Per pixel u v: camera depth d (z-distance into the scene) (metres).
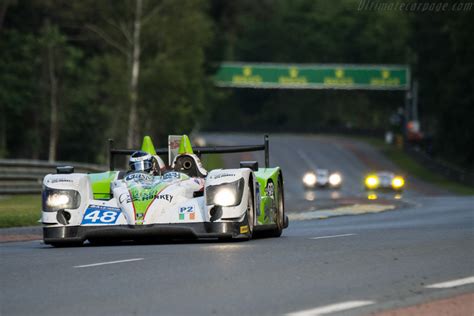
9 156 180.62
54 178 35.84
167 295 22.03
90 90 185.12
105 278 24.83
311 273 25.58
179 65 185.50
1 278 25.25
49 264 28.25
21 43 180.75
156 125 190.00
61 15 188.62
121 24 183.12
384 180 168.25
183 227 34.59
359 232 41.38
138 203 35.06
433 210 68.38
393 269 26.41
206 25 193.12
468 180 189.88
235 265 27.25
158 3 185.25
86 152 188.75
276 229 41.06
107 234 34.66
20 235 45.12
